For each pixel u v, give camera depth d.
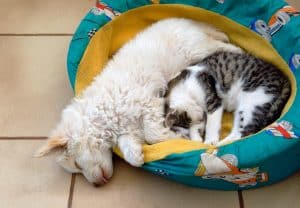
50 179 1.17
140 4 1.33
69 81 1.31
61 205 1.13
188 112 1.18
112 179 1.16
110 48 1.32
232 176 1.06
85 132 1.11
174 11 1.33
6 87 1.32
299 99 1.07
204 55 1.26
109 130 1.14
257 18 1.25
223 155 1.04
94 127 1.12
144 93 1.16
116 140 1.15
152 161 1.10
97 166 1.13
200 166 1.04
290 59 1.16
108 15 1.30
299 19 1.17
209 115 1.19
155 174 1.15
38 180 1.17
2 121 1.26
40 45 1.40
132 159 1.11
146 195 1.13
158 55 1.21
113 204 1.12
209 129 1.18
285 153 1.03
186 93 1.20
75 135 1.10
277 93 1.12
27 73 1.35
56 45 1.40
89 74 1.23
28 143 1.22
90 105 1.13
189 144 1.10
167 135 1.15
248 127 1.13
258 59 1.19
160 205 1.11
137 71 1.18
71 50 1.25
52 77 1.34
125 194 1.13
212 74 1.20
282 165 1.06
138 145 1.12
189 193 1.12
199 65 1.21
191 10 1.31
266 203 1.09
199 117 1.19
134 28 1.34
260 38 1.24
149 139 1.16
